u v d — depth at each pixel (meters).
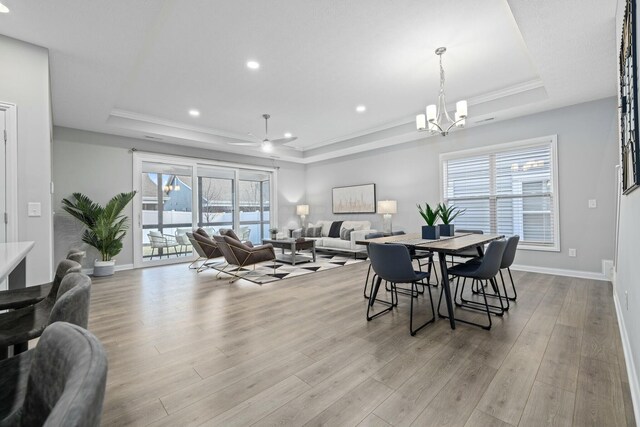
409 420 1.41
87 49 2.71
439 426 1.37
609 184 3.88
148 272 5.03
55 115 4.34
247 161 7.29
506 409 1.48
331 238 6.86
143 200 5.64
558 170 4.26
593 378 1.72
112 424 1.40
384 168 6.58
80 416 0.30
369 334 2.39
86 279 0.99
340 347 2.17
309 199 8.48
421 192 5.90
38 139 2.55
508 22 2.70
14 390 0.84
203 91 4.09
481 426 1.37
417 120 3.54
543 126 4.37
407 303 3.20
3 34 2.46
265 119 5.36
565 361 1.91
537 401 1.53
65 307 0.81
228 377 1.79
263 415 1.46
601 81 3.43
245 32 2.79
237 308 3.07
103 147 5.18
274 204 7.84
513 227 4.73
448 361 1.95
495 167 4.92
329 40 2.94
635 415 1.38
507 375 1.77
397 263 2.45
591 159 4.01
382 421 1.41
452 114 4.76
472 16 2.62
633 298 1.72
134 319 2.78
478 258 3.31
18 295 1.55
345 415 1.45
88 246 4.99
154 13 2.29
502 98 4.28
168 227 5.97
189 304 3.22
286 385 1.71
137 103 4.51
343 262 5.72
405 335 2.37
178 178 6.14
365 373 1.82
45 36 2.51
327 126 5.83
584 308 2.86
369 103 4.63
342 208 7.52
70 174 4.87
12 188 2.43
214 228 6.71
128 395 1.62
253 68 3.47
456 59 3.34
